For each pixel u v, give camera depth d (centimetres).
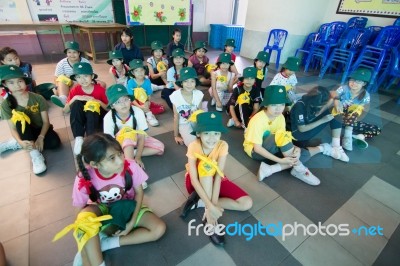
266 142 144
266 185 141
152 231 99
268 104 135
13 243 98
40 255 94
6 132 182
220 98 247
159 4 429
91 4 423
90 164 84
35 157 140
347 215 122
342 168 156
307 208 125
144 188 131
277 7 409
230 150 175
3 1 361
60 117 208
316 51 357
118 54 241
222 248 101
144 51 507
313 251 102
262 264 96
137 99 200
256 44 462
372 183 145
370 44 322
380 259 100
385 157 168
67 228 77
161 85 293
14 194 123
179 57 236
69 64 228
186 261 96
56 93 232
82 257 85
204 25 570
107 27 387
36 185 130
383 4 337
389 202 131
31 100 146
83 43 429
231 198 119
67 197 123
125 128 137
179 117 176
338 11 395
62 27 391
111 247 97
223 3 566
